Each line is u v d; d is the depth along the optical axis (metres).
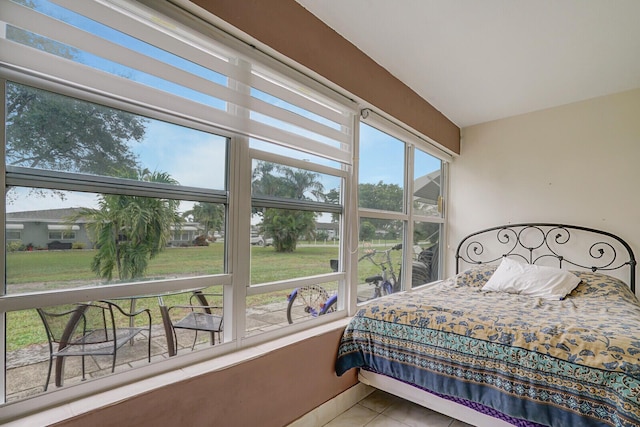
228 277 1.52
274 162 1.75
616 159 2.72
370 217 2.49
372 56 2.19
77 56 1.06
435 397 1.74
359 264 2.39
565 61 2.22
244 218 1.58
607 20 1.76
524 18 1.77
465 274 2.86
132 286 1.21
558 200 2.99
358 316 2.00
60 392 1.06
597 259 2.79
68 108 1.08
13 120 0.97
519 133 3.21
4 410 0.96
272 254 1.75
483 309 1.88
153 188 1.28
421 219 3.16
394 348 1.82
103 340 1.18
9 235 0.97
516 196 3.21
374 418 1.94
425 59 2.22
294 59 1.66
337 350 1.97
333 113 2.04
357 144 2.23
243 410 1.45
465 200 3.51
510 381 1.45
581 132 2.88
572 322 1.62
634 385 1.19
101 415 1.05
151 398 1.17
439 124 3.15
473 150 3.48
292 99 1.76
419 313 1.84
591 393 1.27
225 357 1.47
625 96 2.69
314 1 1.67
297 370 1.71
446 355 1.65
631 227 2.66
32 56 0.96
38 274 1.02
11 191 0.97
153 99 1.22
